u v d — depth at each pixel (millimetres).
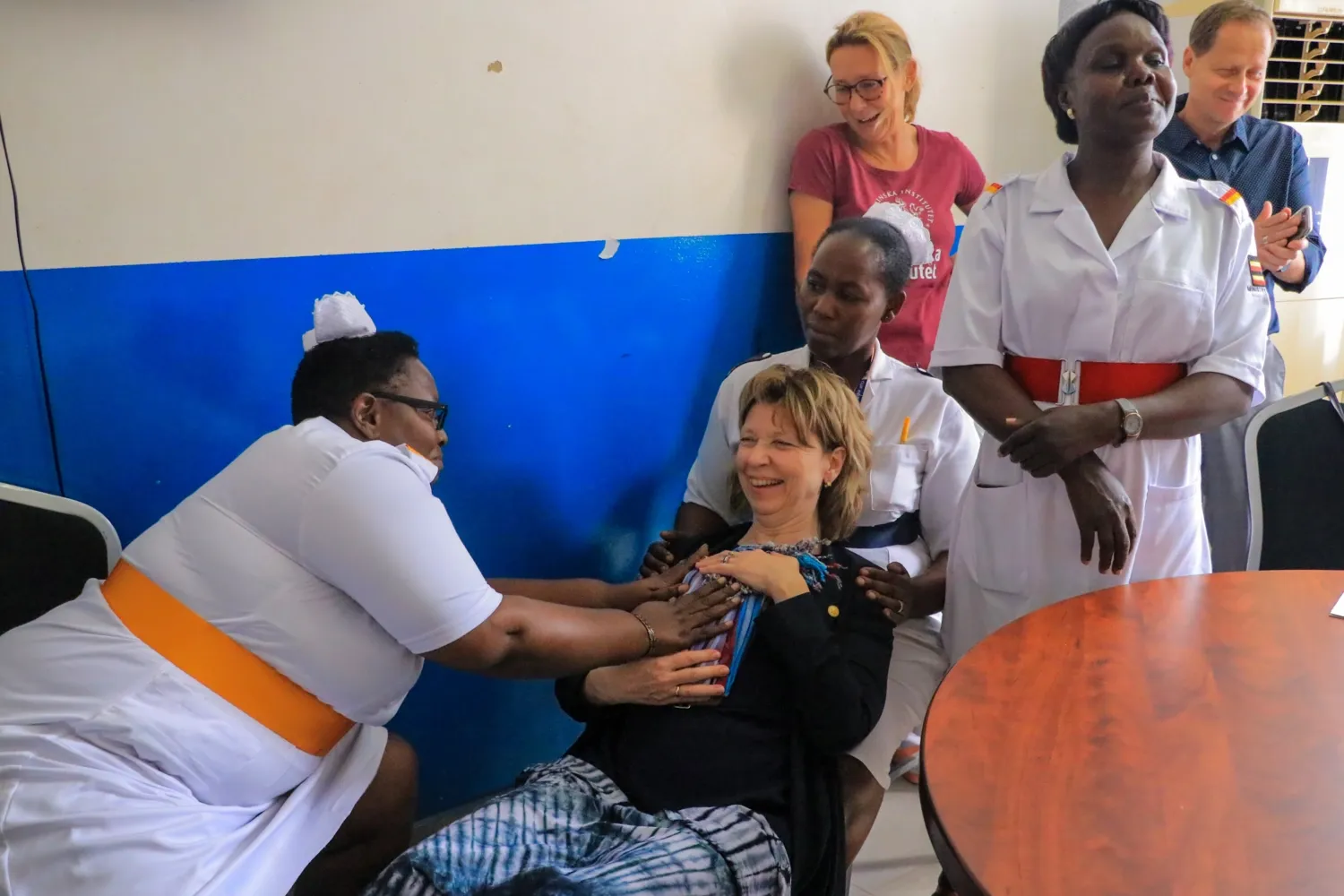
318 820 1379
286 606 1271
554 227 2113
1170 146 2568
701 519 2039
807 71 2537
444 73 1903
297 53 1737
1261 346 1579
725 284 2471
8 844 1133
